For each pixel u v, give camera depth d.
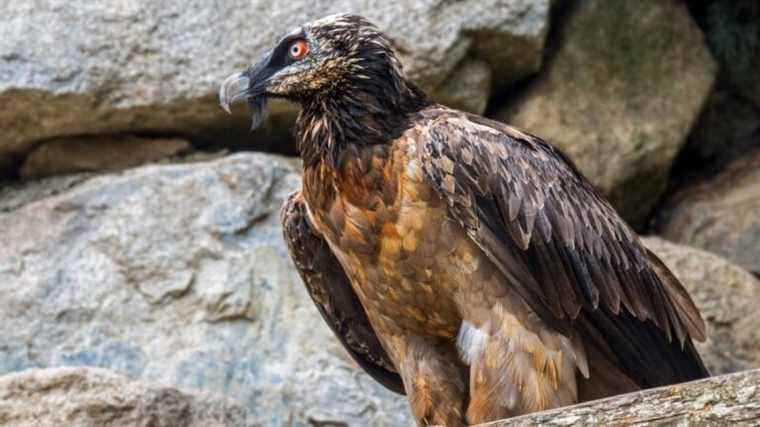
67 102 13.59
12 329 12.62
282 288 12.92
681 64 15.18
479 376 9.44
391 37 13.87
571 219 9.82
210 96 13.74
